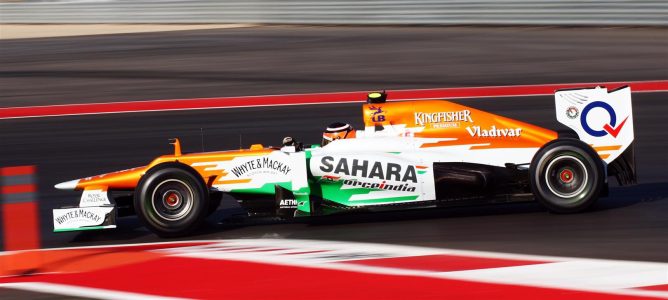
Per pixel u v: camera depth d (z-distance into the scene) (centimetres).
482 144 1367
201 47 3825
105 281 1084
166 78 3206
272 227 1380
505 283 1006
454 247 1188
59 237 1378
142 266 1148
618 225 1269
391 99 2645
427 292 986
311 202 1334
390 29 3984
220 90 2939
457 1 3897
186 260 1168
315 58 3425
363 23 4097
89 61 3644
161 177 1284
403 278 1041
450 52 3381
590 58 3128
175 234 1305
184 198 1301
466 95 2658
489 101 2561
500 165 1345
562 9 3719
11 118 2644
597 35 3547
